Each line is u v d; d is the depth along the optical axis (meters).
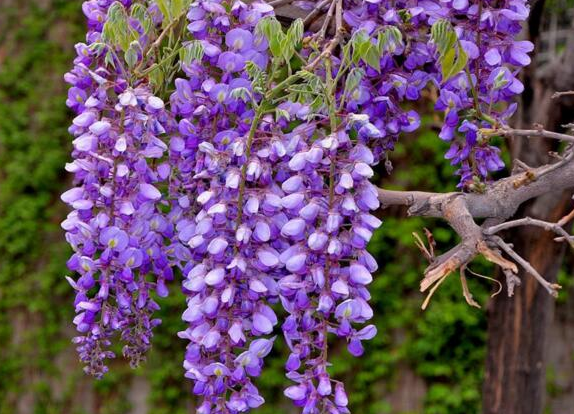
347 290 1.19
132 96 1.23
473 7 1.25
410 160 3.66
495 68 1.25
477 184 1.29
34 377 3.97
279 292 1.21
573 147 1.29
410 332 3.73
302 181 1.20
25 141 3.95
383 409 3.70
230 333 1.21
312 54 1.28
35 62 3.98
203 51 1.24
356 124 1.20
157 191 1.25
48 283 3.90
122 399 3.90
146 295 1.29
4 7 3.99
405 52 1.28
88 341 1.28
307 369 1.21
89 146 1.24
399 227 3.68
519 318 1.90
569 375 3.56
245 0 1.28
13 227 3.91
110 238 1.24
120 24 1.25
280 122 1.22
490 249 1.25
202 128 1.26
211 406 1.22
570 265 3.58
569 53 1.69
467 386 3.71
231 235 1.22
